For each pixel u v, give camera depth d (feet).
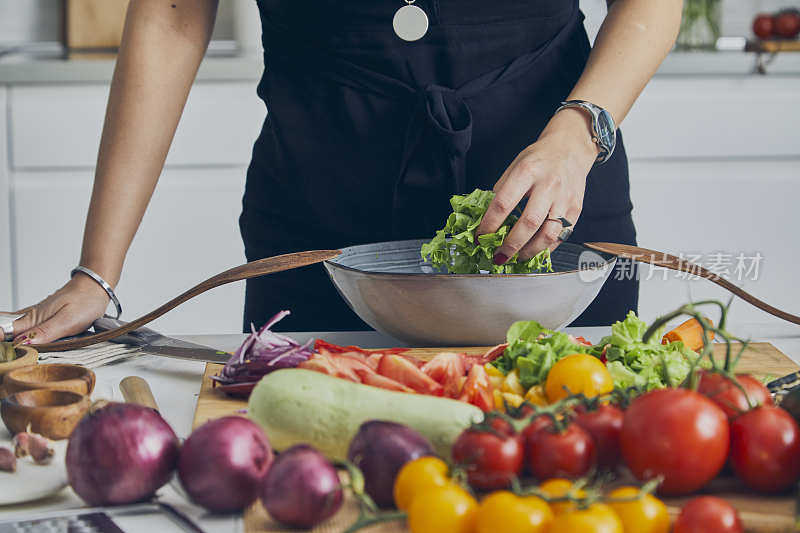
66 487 2.17
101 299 3.48
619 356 2.69
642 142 7.28
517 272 3.26
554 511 1.78
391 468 1.95
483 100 3.97
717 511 1.80
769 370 3.04
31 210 7.27
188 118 7.13
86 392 2.57
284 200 4.17
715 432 1.97
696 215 7.42
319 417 2.21
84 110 7.14
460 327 3.09
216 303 7.48
